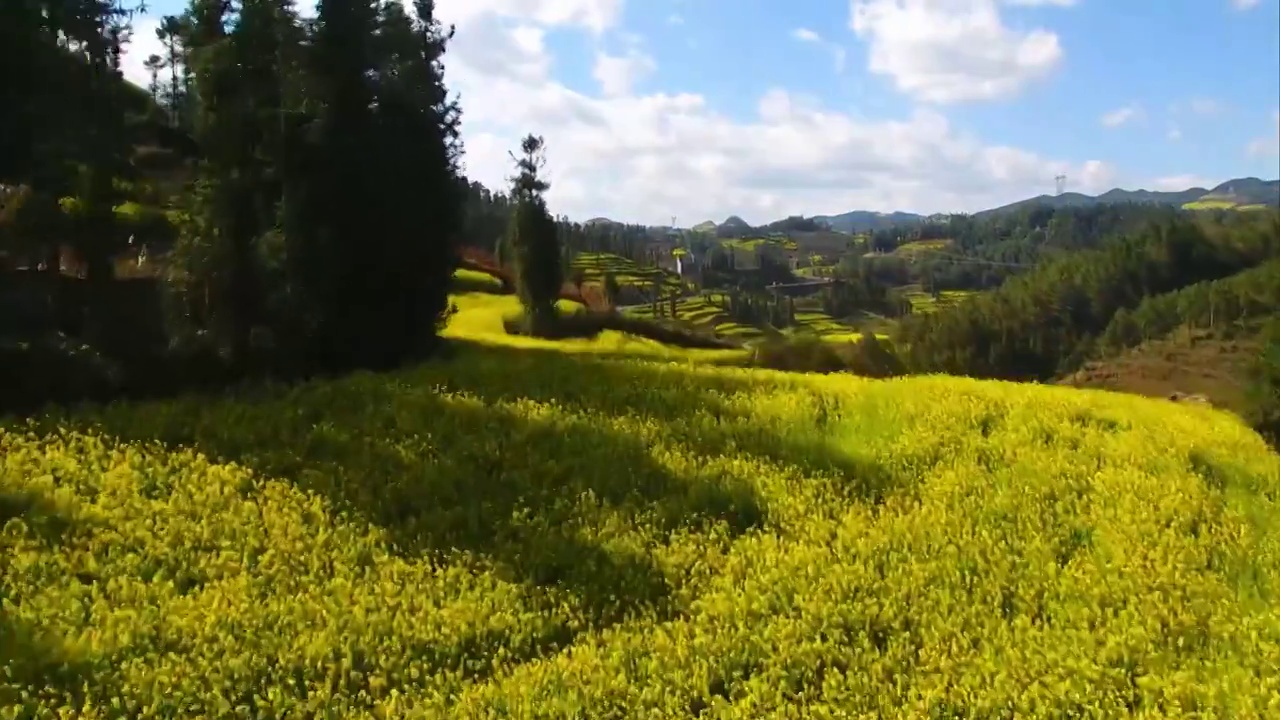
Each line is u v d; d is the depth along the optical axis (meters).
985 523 18.92
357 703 12.26
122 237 37.75
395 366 34.34
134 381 26.12
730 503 19.69
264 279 29.31
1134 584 16.09
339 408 24.34
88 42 35.44
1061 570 16.86
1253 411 41.25
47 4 30.53
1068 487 20.78
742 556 17.23
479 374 29.34
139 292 33.78
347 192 31.47
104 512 16.86
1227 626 14.82
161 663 12.53
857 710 12.45
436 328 39.94
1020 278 149.38
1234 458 23.89
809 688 12.95
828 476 21.50
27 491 17.28
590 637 14.34
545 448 22.09
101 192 34.75
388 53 37.06
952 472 21.58
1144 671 13.57
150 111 63.38
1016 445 23.67
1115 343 117.62
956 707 12.47
